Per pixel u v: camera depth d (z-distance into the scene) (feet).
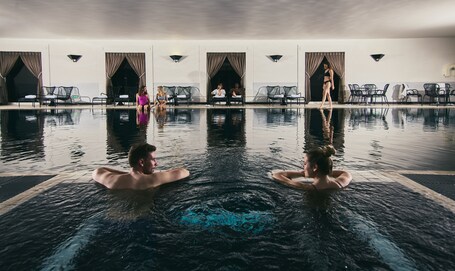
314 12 35.55
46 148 14.02
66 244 5.01
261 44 54.03
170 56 53.83
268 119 27.61
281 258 4.58
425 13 36.14
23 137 17.37
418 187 7.83
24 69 55.06
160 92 46.62
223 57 54.13
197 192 7.50
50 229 5.56
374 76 53.98
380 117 29.30
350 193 7.38
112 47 53.52
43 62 52.80
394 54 53.52
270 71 54.39
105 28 43.83
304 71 54.19
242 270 4.27
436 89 49.75
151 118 29.12
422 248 4.83
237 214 6.18
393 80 53.88
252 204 6.69
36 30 45.27
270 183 8.20
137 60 53.83
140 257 4.62
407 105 50.90
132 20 39.14
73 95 53.21
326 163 7.81
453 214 6.12
